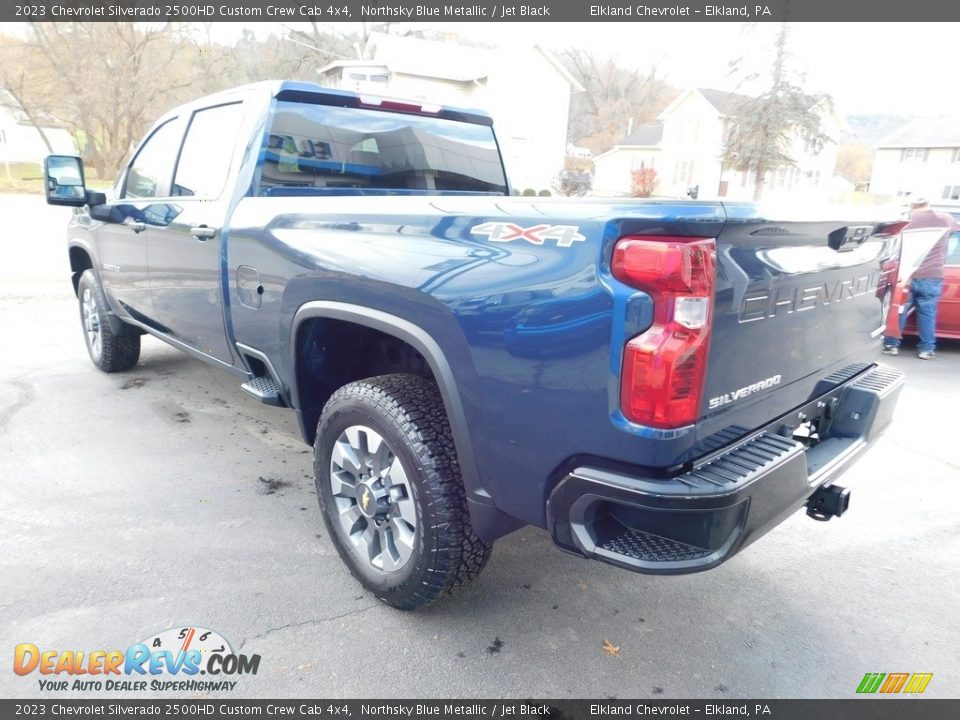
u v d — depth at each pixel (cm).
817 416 254
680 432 175
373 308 238
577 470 188
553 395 189
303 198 278
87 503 333
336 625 252
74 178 430
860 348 273
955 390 606
